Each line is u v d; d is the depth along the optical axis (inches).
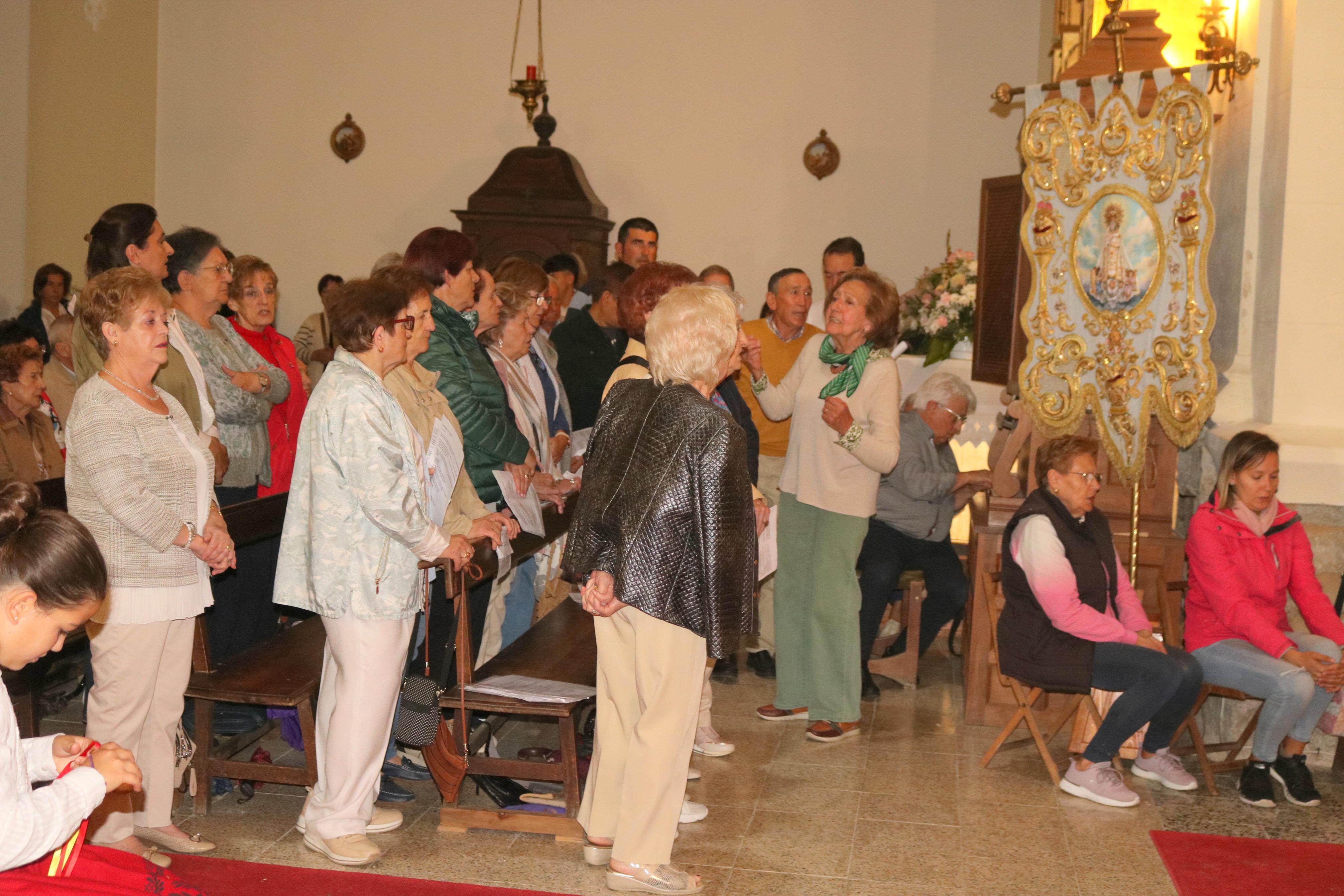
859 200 343.9
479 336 163.8
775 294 201.3
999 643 154.3
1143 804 144.9
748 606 111.0
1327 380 177.9
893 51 339.6
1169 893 119.9
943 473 193.6
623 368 126.9
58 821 73.9
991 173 336.8
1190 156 161.6
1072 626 146.7
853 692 164.7
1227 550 152.7
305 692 125.5
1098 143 169.0
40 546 73.2
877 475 165.5
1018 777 153.0
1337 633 153.0
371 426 114.0
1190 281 163.0
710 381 113.3
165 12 367.2
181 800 133.4
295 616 172.1
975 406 200.8
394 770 141.9
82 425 108.8
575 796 127.9
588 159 355.3
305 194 367.6
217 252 151.1
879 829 134.6
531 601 173.6
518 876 118.5
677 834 131.7
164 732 117.6
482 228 326.0
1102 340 171.2
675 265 131.6
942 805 142.6
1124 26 168.2
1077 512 153.3
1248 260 189.5
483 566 133.8
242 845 122.9
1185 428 164.4
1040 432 178.2
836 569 164.2
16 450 178.1
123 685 110.9
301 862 119.4
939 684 197.2
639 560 107.2
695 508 107.3
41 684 145.9
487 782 134.1
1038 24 331.3
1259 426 179.8
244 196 369.4
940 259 340.8
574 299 247.4
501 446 144.6
